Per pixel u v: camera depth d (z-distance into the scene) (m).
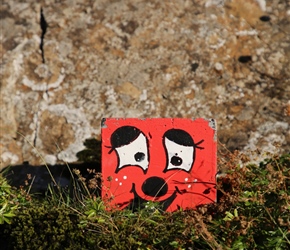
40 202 1.49
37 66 1.74
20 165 1.66
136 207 1.42
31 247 1.34
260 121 1.67
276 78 1.73
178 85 1.71
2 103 1.70
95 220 1.35
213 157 1.43
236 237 1.30
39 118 1.69
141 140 1.43
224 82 1.72
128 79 1.71
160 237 1.33
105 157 1.43
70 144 1.66
